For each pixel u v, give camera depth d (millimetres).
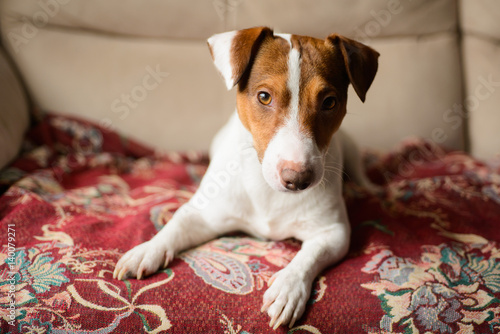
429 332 1265
